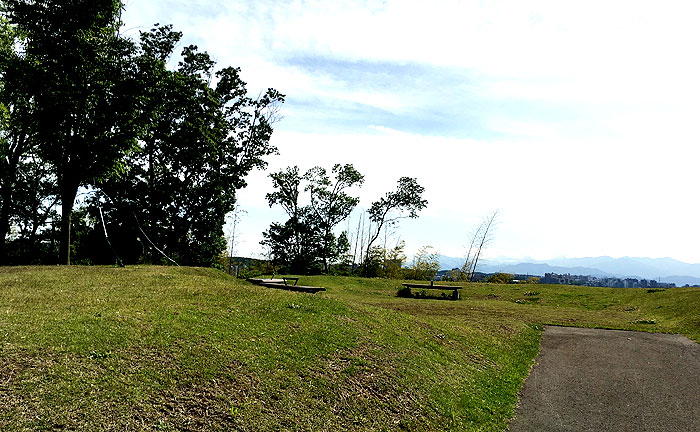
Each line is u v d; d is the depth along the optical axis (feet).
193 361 25.13
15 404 18.22
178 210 116.88
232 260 183.42
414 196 195.93
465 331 50.96
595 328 64.64
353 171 181.16
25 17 72.38
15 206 121.60
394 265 213.87
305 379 27.12
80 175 79.82
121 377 21.83
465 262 222.07
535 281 214.28
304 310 40.65
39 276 45.70
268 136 119.55
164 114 101.24
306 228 181.88
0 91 83.87
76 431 17.65
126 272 52.80
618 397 35.27
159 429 19.03
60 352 22.94
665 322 70.44
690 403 34.32
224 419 21.08
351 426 24.09
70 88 74.18
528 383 38.68
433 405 29.14
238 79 115.34
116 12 81.25
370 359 32.65
